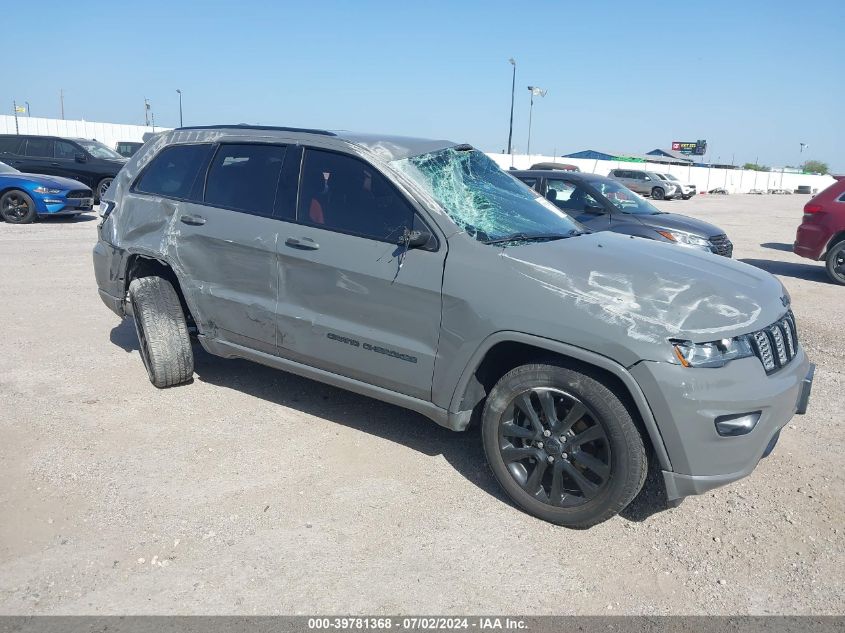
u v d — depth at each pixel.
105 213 5.27
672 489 3.22
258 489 3.74
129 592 2.91
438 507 3.63
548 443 3.43
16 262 9.77
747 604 2.97
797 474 4.09
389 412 4.79
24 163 17.75
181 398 4.90
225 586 2.97
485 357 3.63
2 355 5.69
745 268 3.98
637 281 3.39
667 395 3.08
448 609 2.88
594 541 3.39
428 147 4.35
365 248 3.91
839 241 10.53
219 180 4.68
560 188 9.34
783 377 3.36
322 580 3.03
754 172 56.22
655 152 79.81
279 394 5.04
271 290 4.31
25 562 3.08
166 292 4.93
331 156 4.21
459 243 3.67
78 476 3.79
